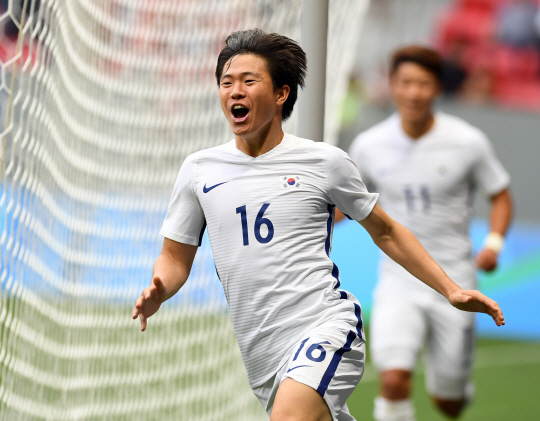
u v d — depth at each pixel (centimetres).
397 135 1579
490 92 4903
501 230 1614
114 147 1552
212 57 1773
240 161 860
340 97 1808
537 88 4906
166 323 1842
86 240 1437
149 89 1647
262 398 880
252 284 835
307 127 1119
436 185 1537
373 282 3322
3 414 1091
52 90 1220
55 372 1298
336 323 823
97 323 1480
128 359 1606
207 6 1761
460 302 833
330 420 789
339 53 1845
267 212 836
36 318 1222
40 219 1210
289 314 828
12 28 1511
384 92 4700
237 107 820
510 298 3312
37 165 1170
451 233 1539
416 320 1480
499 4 5028
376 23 4784
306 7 1120
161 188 1659
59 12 1223
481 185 1603
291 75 841
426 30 4878
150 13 1661
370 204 870
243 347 861
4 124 1041
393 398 1419
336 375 791
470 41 4919
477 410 2072
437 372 1538
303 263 833
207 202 860
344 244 3325
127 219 1573
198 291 1798
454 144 1550
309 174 849
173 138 1697
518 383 2364
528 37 5003
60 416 1306
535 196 4341
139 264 1595
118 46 1595
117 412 1477
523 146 4416
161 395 1625
